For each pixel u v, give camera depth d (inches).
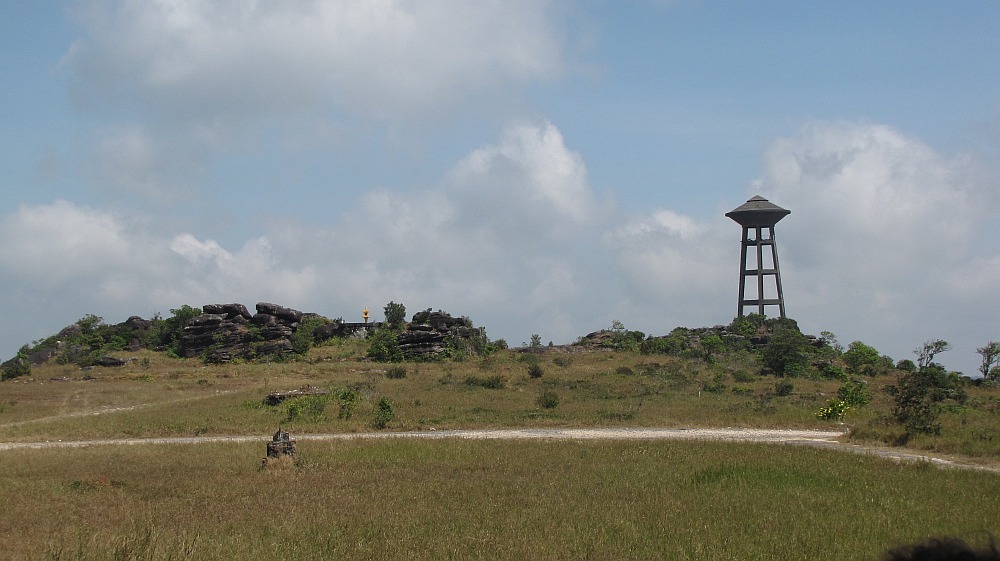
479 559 515.8
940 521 626.2
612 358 3282.5
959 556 157.1
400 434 1459.2
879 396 2297.0
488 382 2364.7
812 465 921.5
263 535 586.9
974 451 1099.9
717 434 1443.2
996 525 611.5
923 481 816.3
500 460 997.8
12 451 1157.7
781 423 1600.6
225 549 539.8
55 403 2066.9
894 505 690.2
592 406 1891.0
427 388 2303.2
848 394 1975.9
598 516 641.0
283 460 961.5
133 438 1428.4
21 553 535.2
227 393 2247.8
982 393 2370.8
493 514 655.1
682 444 1158.3
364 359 3193.9
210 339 3368.6
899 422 1317.7
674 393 2218.3
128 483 844.0
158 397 2217.0
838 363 3289.9
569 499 724.0
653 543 555.5
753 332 3946.9
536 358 3171.8
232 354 3260.3
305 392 2031.3
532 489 774.5
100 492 787.4
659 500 716.0
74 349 3287.4
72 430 1510.8
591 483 811.4
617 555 527.2
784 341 2997.0
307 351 3334.2
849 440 1290.6
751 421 1620.3
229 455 1082.7
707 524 612.1
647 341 3676.2
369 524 617.9
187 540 558.6
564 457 1020.5
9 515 669.3
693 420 1644.9
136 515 664.4
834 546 549.3
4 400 2102.6
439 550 537.0
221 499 745.6
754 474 852.6
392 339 3275.1
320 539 569.3
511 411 1795.0
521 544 550.3
